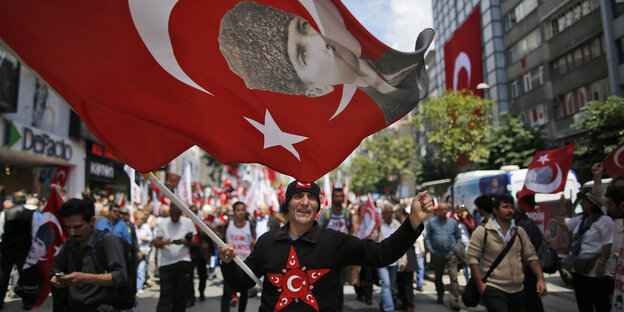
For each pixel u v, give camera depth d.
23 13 2.13
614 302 3.72
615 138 17.00
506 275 4.49
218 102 2.44
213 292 9.91
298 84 2.58
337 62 2.59
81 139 18.98
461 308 7.95
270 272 2.57
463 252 7.75
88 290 3.28
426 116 21.36
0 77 13.05
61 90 2.18
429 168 31.30
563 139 26.52
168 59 2.36
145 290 10.01
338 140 2.66
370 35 2.49
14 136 14.05
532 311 4.88
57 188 5.01
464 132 20.33
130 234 8.12
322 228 2.70
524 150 23.31
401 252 2.41
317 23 2.53
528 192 7.80
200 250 8.49
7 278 7.57
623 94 21.64
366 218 7.93
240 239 7.51
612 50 22.11
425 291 9.67
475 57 36.94
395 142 40.72
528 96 30.56
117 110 2.25
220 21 2.46
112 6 2.27
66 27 2.20
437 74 52.16
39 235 4.95
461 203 14.55
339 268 2.63
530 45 30.30
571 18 25.66
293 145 2.58
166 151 2.37
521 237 4.61
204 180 44.16
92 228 3.46
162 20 2.35
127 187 25.33
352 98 2.66
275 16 2.54
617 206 4.64
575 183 11.12
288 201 2.69
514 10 32.41
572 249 5.38
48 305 8.00
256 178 15.73
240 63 2.49
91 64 2.23
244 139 2.47
